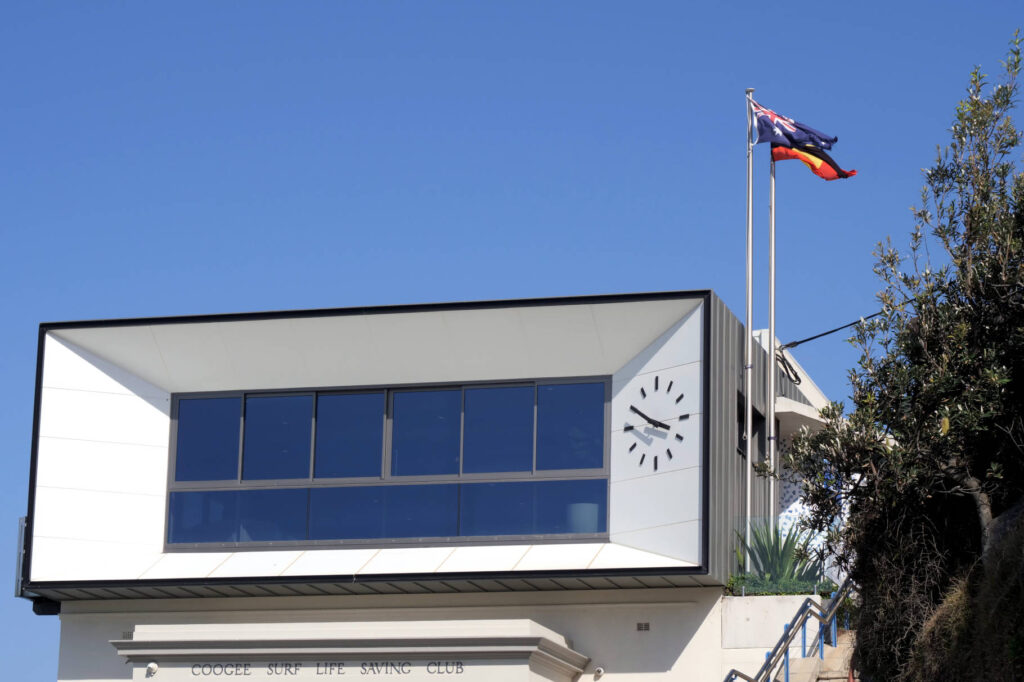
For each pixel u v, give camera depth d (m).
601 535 21.95
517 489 22.47
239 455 23.56
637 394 22.19
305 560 22.67
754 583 21.70
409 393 23.31
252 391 23.78
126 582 22.91
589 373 22.64
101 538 23.33
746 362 23.83
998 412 16.22
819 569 21.61
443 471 22.83
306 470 23.31
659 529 21.44
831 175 25.81
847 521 17.11
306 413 23.56
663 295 21.97
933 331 16.81
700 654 21.50
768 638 21.27
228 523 23.34
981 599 15.67
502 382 22.97
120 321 23.72
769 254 26.20
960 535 17.16
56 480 23.45
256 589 22.95
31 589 23.19
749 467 23.28
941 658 16.11
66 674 23.80
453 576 21.84
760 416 24.95
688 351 21.88
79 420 23.69
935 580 16.89
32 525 23.30
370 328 23.02
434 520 22.62
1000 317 16.66
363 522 22.88
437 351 22.94
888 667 17.11
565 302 22.27
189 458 23.78
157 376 23.98
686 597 21.80
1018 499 16.81
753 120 26.09
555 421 22.59
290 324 23.23
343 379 23.48
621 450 22.12
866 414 16.44
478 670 20.34
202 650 21.16
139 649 21.38
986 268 16.56
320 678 20.78
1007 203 17.16
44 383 23.73
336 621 23.09
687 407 21.67
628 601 22.06
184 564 23.03
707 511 21.11
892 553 17.11
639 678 21.69
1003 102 17.50
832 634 19.48
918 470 16.19
